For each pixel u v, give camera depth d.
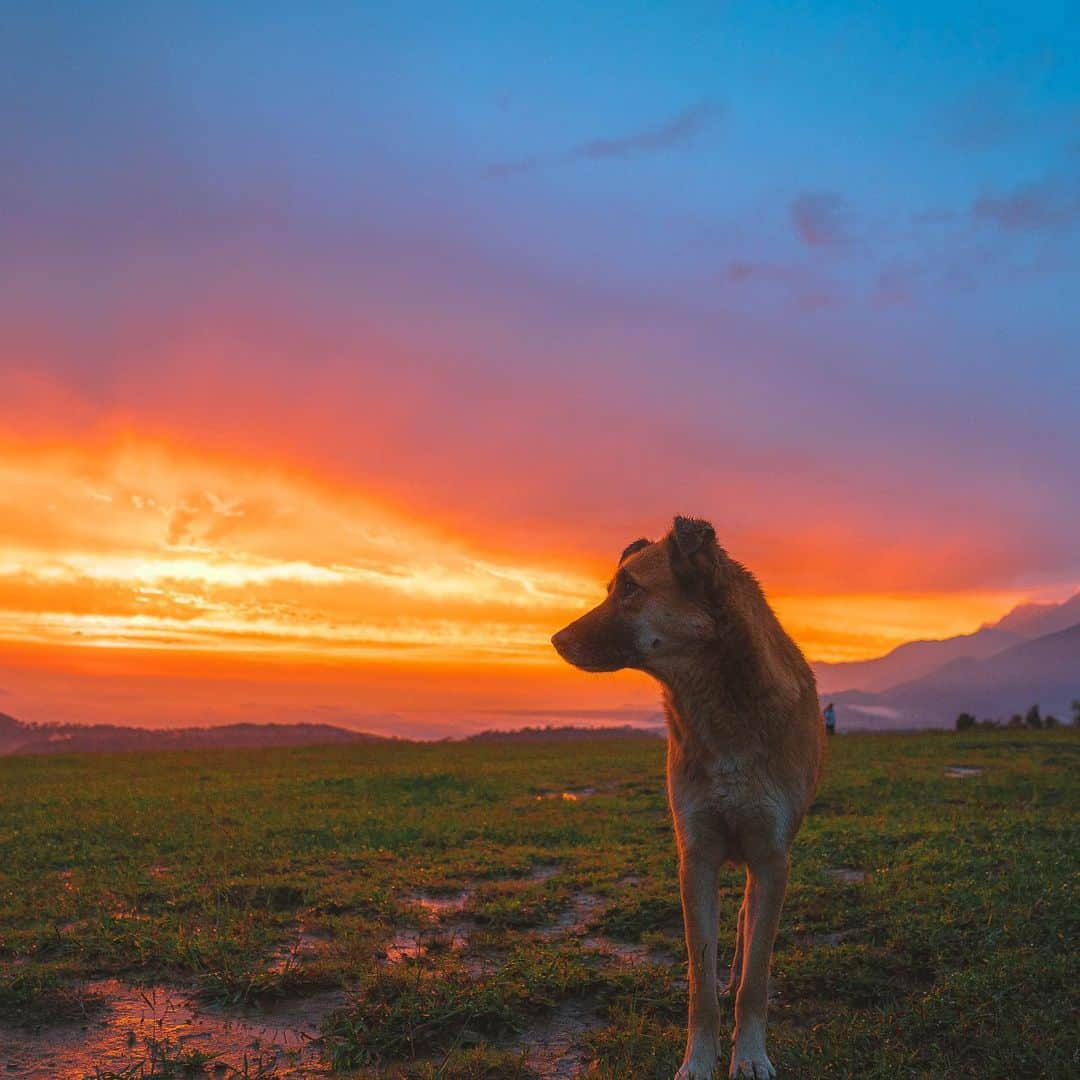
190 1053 1.68
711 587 1.61
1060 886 2.45
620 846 3.57
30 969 2.01
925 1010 1.76
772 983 1.97
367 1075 1.61
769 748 1.61
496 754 8.91
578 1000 1.93
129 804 4.98
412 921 2.49
